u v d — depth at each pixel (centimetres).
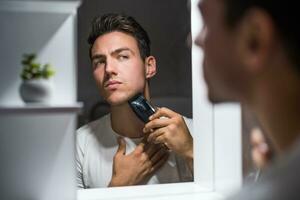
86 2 100
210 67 43
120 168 104
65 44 82
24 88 75
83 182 104
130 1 103
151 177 106
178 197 94
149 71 107
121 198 93
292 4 36
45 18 81
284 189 35
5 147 80
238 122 88
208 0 42
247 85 40
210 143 97
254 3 37
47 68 78
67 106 73
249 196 37
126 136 106
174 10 106
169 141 105
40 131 82
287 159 37
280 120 39
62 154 83
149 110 105
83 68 101
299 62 37
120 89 104
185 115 108
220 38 40
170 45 107
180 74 107
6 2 73
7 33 79
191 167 105
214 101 45
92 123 104
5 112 70
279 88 38
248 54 38
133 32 104
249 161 87
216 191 96
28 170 82
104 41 101
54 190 83
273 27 37
